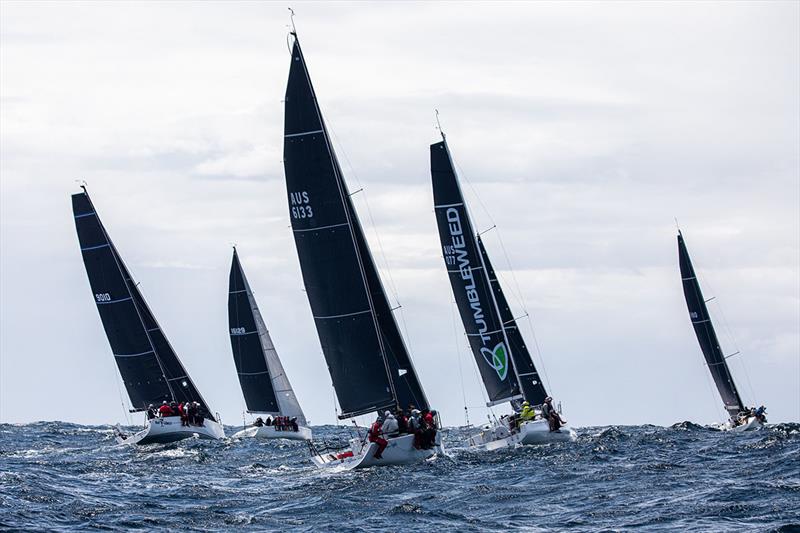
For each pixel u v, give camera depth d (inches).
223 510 3939.5
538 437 5925.2
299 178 4717.0
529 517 3646.7
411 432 4714.6
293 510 3870.6
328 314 4746.6
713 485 4138.8
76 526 3597.4
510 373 6220.5
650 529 3356.3
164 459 6250.0
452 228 6259.8
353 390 4766.2
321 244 4729.3
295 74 4694.9
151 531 3528.5
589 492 4094.5
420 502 3951.8
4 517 3693.4
